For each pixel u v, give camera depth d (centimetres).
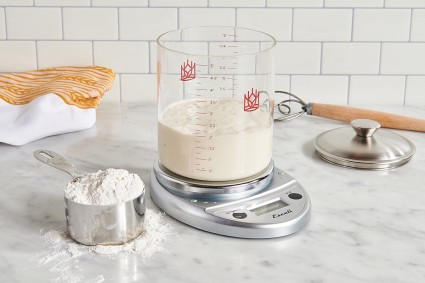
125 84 210
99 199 131
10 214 146
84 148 178
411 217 146
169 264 129
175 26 203
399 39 204
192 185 141
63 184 159
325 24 202
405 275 126
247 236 136
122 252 133
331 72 207
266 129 142
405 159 170
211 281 124
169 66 141
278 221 137
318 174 165
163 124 143
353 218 145
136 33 204
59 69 203
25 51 206
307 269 128
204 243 136
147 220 142
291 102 211
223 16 202
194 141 137
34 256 131
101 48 206
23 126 177
